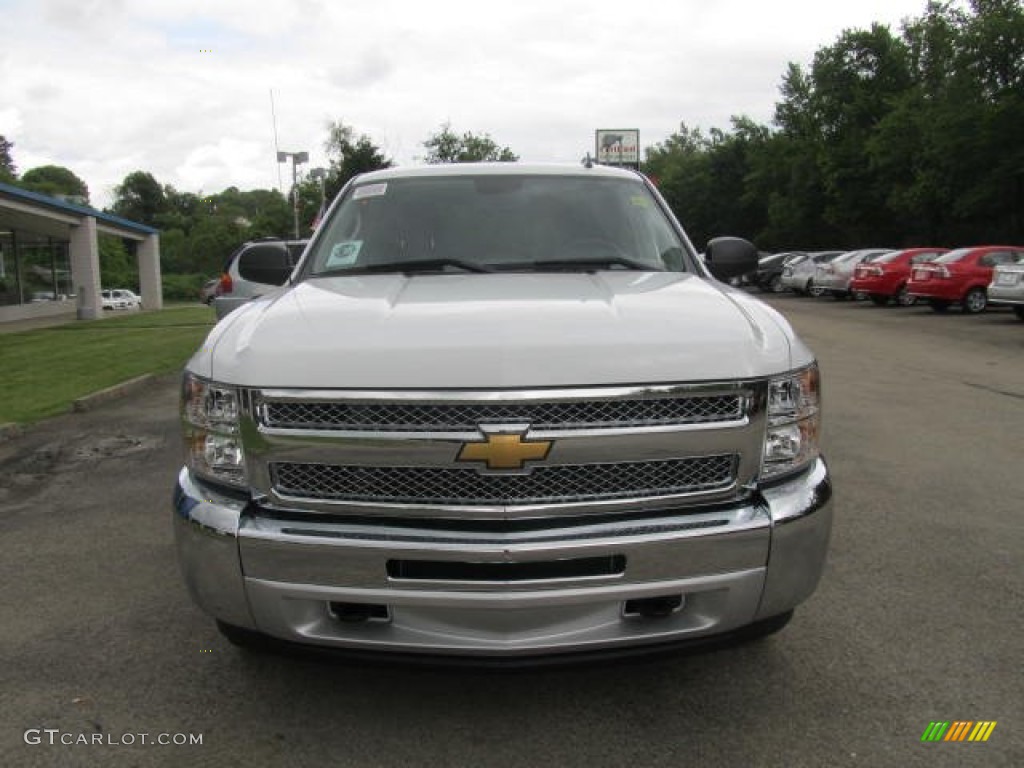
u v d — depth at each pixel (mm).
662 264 3855
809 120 45062
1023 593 3928
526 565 2477
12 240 27203
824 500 2732
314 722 2910
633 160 37969
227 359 2701
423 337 2615
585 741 2783
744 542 2572
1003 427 7492
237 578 2605
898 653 3361
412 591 2488
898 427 7504
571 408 2482
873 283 23250
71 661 3354
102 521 5121
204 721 2926
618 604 2562
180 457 6699
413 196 4211
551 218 4062
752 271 4246
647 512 2568
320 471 2564
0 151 113188
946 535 4699
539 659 2541
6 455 6801
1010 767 2645
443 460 2473
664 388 2516
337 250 3975
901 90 41312
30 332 19047
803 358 2789
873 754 2711
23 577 4234
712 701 3020
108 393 9430
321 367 2549
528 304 2936
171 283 75750
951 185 31719
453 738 2807
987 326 17156
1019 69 29406
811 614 3713
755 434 2611
